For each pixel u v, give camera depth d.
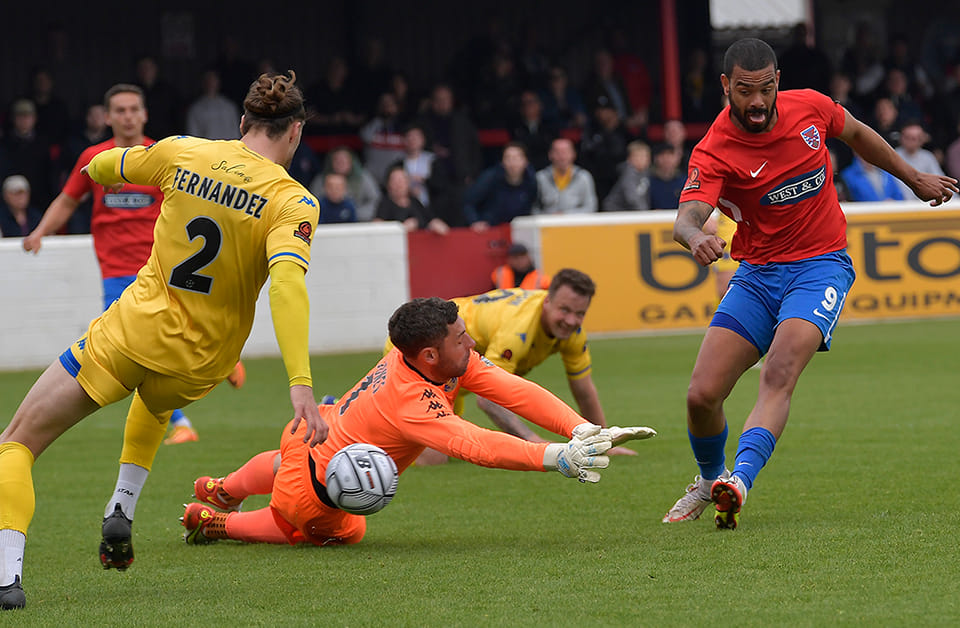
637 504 14.67
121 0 51.53
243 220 10.52
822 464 16.80
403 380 12.34
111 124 20.20
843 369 28.81
